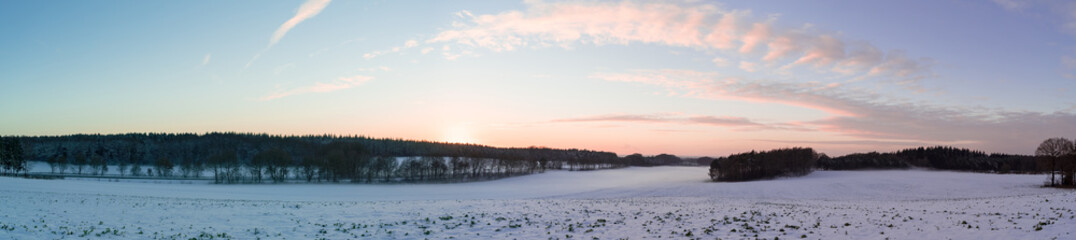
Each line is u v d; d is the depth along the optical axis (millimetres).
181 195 64562
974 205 40719
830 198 69750
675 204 45531
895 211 36188
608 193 83188
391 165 150875
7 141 136250
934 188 91125
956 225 25828
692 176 174375
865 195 77562
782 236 24047
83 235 24391
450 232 26891
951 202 50312
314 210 36688
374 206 40312
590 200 53312
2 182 65625
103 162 165625
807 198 69375
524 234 26156
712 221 30062
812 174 145000
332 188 106688
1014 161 199500
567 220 31188
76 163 173000
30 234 23953
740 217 32250
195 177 144375
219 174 152000
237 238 25062
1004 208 34719
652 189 90062
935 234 23141
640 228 27703
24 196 42625
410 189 107688
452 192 97250
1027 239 20359
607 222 30281
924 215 32031
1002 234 21891
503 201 47844
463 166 167625
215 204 42344
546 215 33500
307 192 92062
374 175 147625
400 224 29516
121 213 33312
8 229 24859
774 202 52938
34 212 31703
